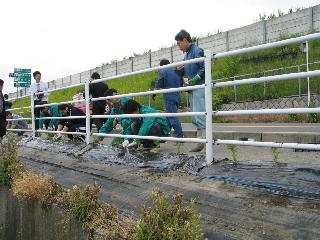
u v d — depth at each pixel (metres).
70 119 9.58
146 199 4.43
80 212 4.31
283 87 19.88
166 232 3.11
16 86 29.09
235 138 10.19
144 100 24.84
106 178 5.60
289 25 23.80
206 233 3.42
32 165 7.74
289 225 3.17
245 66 23.83
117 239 3.63
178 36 6.63
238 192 3.99
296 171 4.20
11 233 6.26
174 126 7.77
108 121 7.93
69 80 44.38
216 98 21.73
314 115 15.89
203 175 4.73
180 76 7.57
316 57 20.06
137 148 6.68
